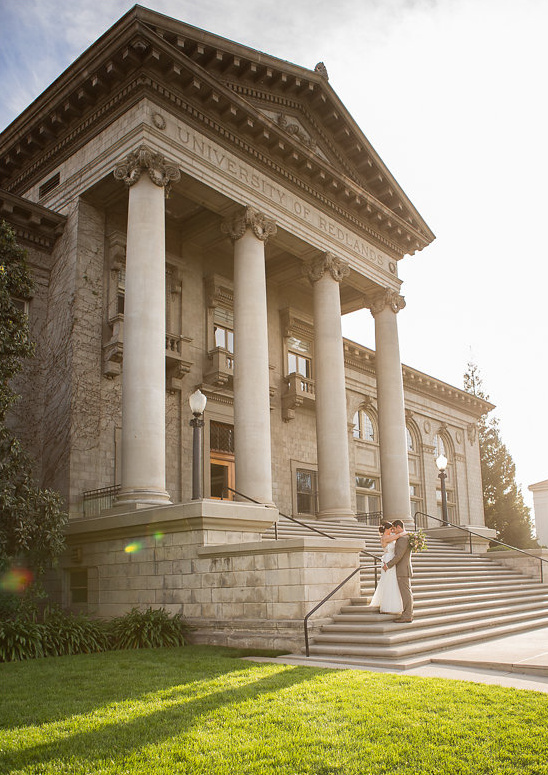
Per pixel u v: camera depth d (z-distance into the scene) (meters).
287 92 24.27
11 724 7.18
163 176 19.03
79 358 19.58
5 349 14.84
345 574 13.62
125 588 16.20
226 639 13.27
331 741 6.26
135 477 16.95
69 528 17.55
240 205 21.77
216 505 15.06
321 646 11.74
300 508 28.62
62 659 11.84
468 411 44.94
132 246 18.31
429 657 10.98
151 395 17.38
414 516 38.16
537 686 8.70
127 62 18.86
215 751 6.04
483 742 6.20
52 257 21.38
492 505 55.84
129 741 6.41
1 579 17.14
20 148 22.33
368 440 35.22
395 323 28.22
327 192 25.17
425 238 29.55
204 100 20.50
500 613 16.03
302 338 30.70
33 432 19.91
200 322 25.06
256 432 20.39
